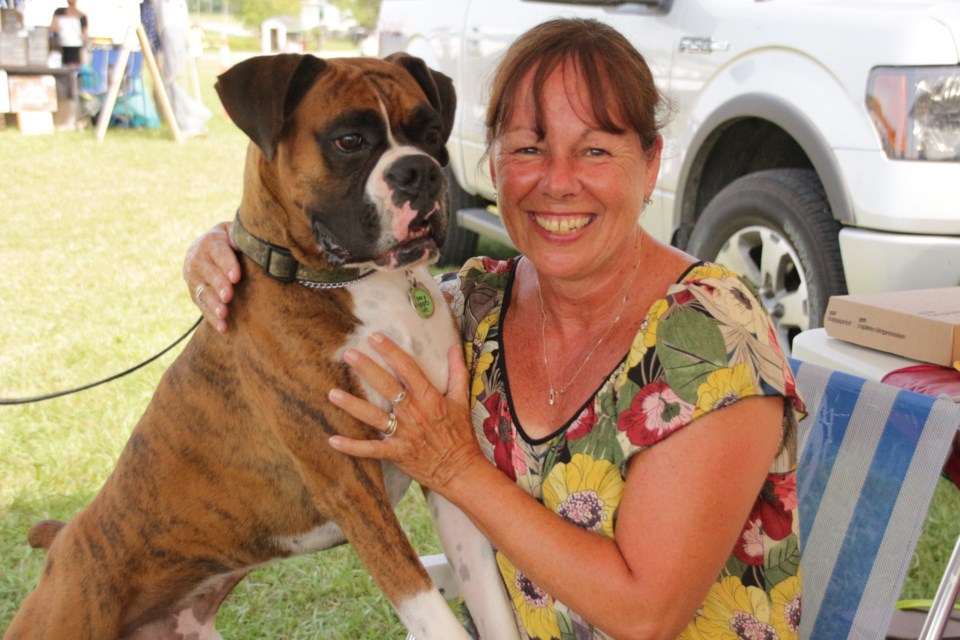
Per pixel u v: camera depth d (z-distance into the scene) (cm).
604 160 192
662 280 202
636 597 179
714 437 178
